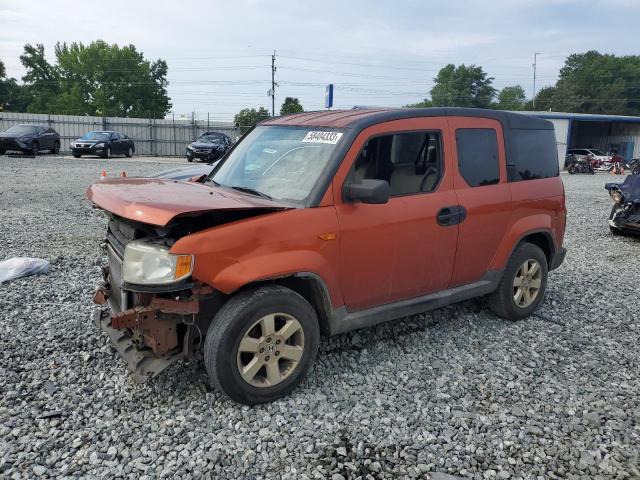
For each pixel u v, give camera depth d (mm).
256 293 3443
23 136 26547
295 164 4004
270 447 3113
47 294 5461
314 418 3432
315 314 3715
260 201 3682
